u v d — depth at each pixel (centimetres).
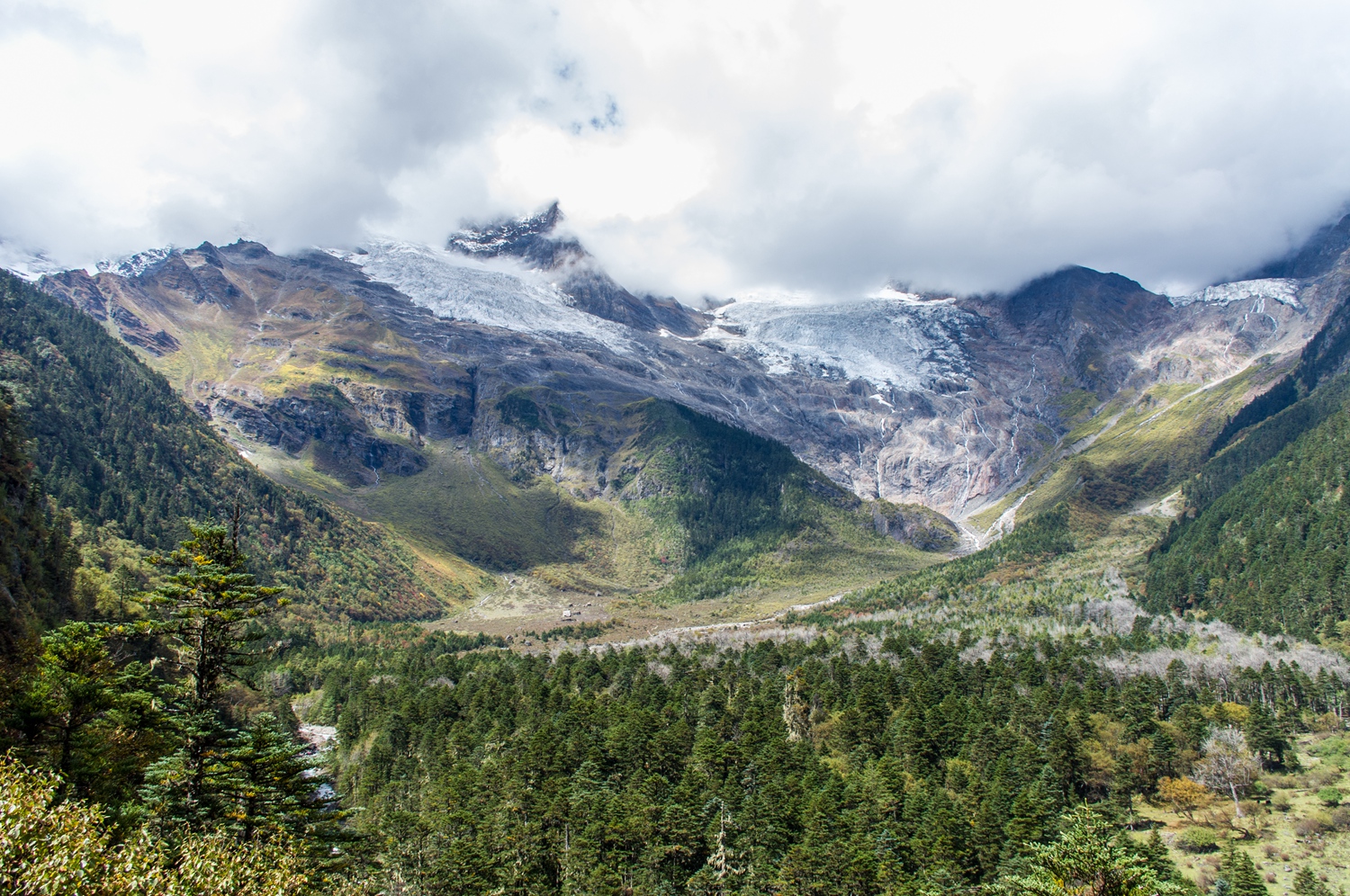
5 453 13225
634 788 13275
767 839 11750
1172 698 17062
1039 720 15412
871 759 14375
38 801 4922
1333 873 11269
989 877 10838
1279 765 14362
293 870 6353
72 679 6619
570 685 19525
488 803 12888
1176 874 10362
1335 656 18638
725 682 19138
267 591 7094
